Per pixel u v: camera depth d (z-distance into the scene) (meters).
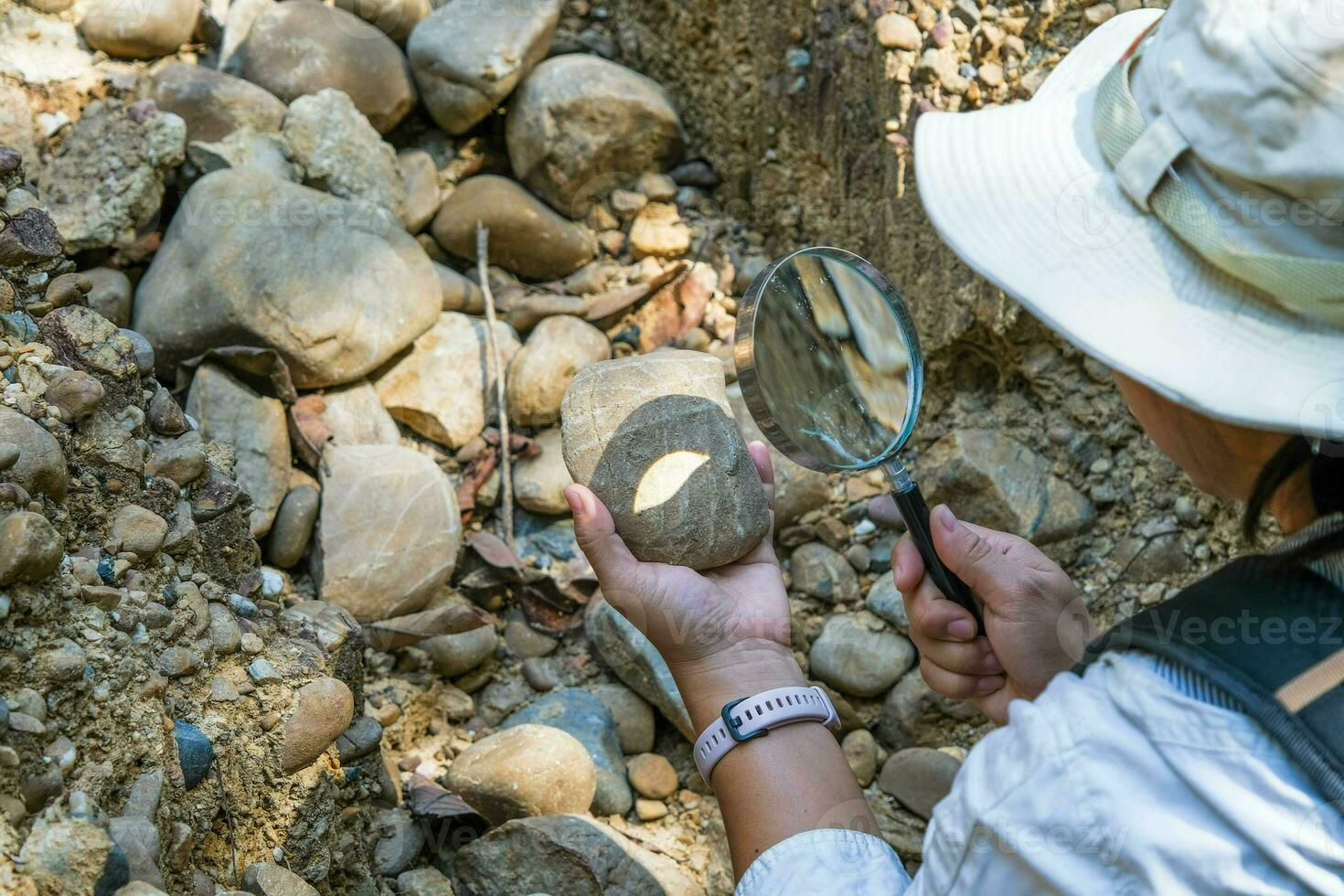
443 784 1.93
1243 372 0.70
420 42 2.47
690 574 1.16
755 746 1.04
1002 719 1.17
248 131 2.29
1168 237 0.74
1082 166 0.79
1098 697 0.67
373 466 2.10
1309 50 0.63
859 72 2.30
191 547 1.49
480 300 2.42
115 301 2.12
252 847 1.40
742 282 2.58
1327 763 0.61
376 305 2.20
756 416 1.03
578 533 1.15
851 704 2.19
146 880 1.07
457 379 2.31
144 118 2.20
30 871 0.98
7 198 1.47
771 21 2.43
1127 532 2.21
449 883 1.78
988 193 0.82
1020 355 2.27
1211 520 2.14
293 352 2.12
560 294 2.46
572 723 2.07
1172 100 0.71
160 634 1.34
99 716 1.18
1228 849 0.63
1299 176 0.64
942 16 2.21
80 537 1.33
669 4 2.60
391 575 2.04
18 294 1.43
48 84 2.22
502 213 2.43
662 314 2.50
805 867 0.89
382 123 2.50
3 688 1.10
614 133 2.49
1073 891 0.65
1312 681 0.64
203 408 2.07
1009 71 2.21
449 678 2.13
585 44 2.71
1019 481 2.21
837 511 2.32
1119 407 2.22
